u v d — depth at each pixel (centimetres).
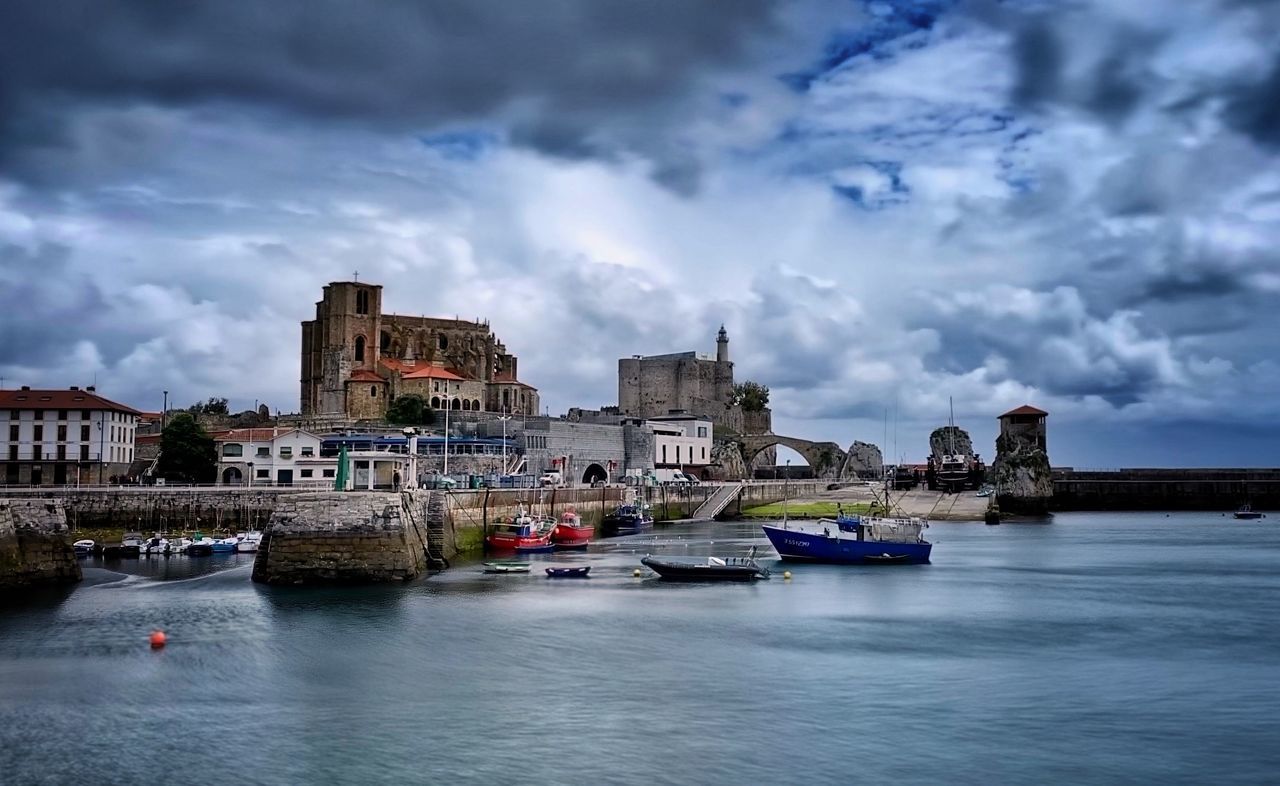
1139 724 6412
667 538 17350
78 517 14275
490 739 5981
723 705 6656
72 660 7519
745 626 9069
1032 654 8131
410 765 5597
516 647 8094
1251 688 7200
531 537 14925
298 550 10738
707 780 5453
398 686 6969
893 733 6184
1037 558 14812
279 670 7319
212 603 9644
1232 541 17800
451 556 13275
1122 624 9388
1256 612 10050
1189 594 11200
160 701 6594
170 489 14488
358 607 9544
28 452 17850
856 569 13262
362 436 19900
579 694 6844
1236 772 5669
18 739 5922
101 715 6322
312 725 6178
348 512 10869
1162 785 5494
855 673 7475
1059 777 5575
